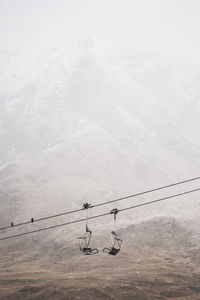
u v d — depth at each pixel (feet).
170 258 290.56
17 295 214.07
